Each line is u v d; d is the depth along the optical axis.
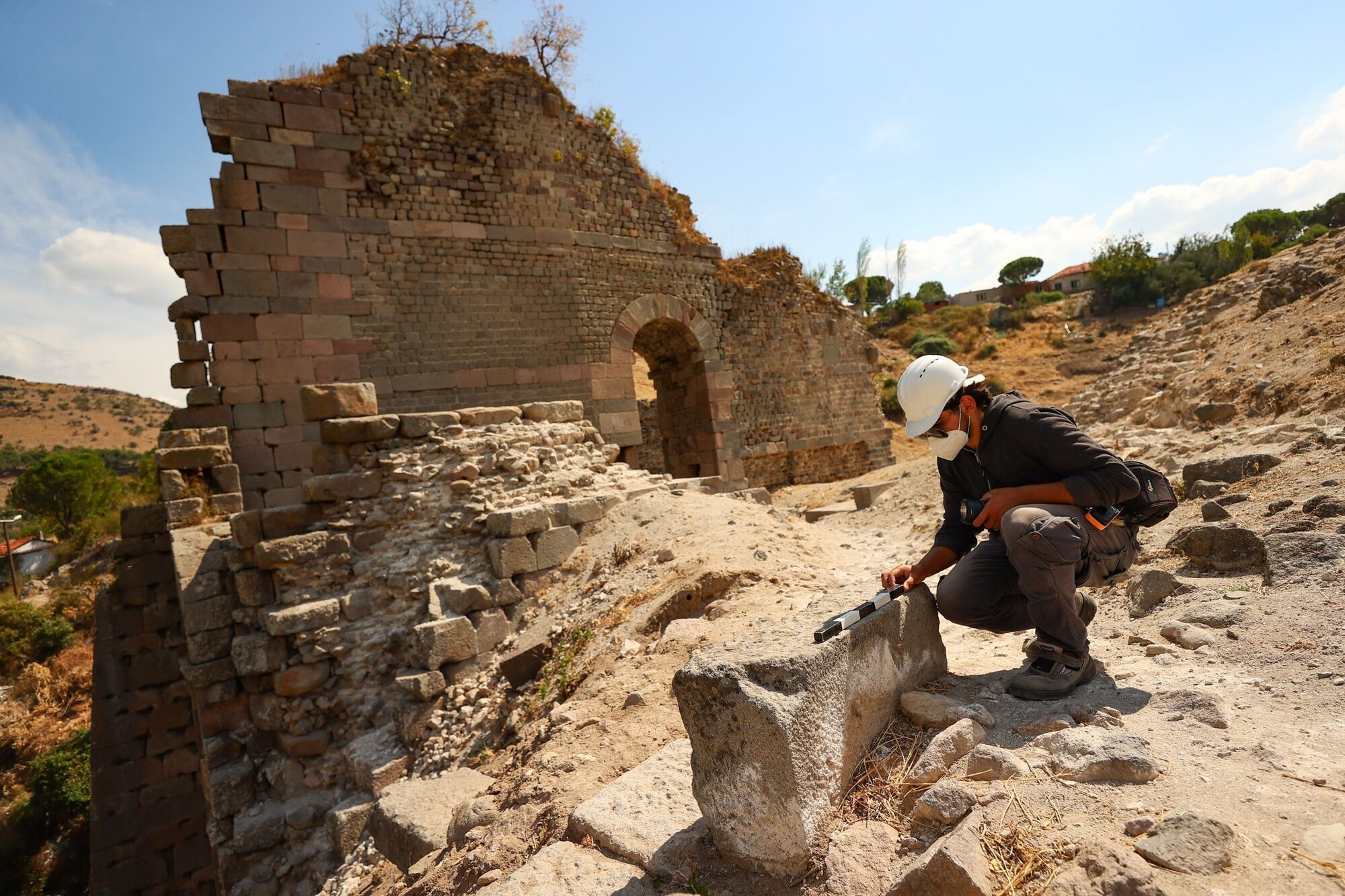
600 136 16.48
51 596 29.19
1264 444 5.82
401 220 13.83
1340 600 3.04
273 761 6.98
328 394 7.85
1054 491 2.76
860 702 2.58
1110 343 47.53
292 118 12.89
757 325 19.22
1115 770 2.14
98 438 115.44
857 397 21.22
